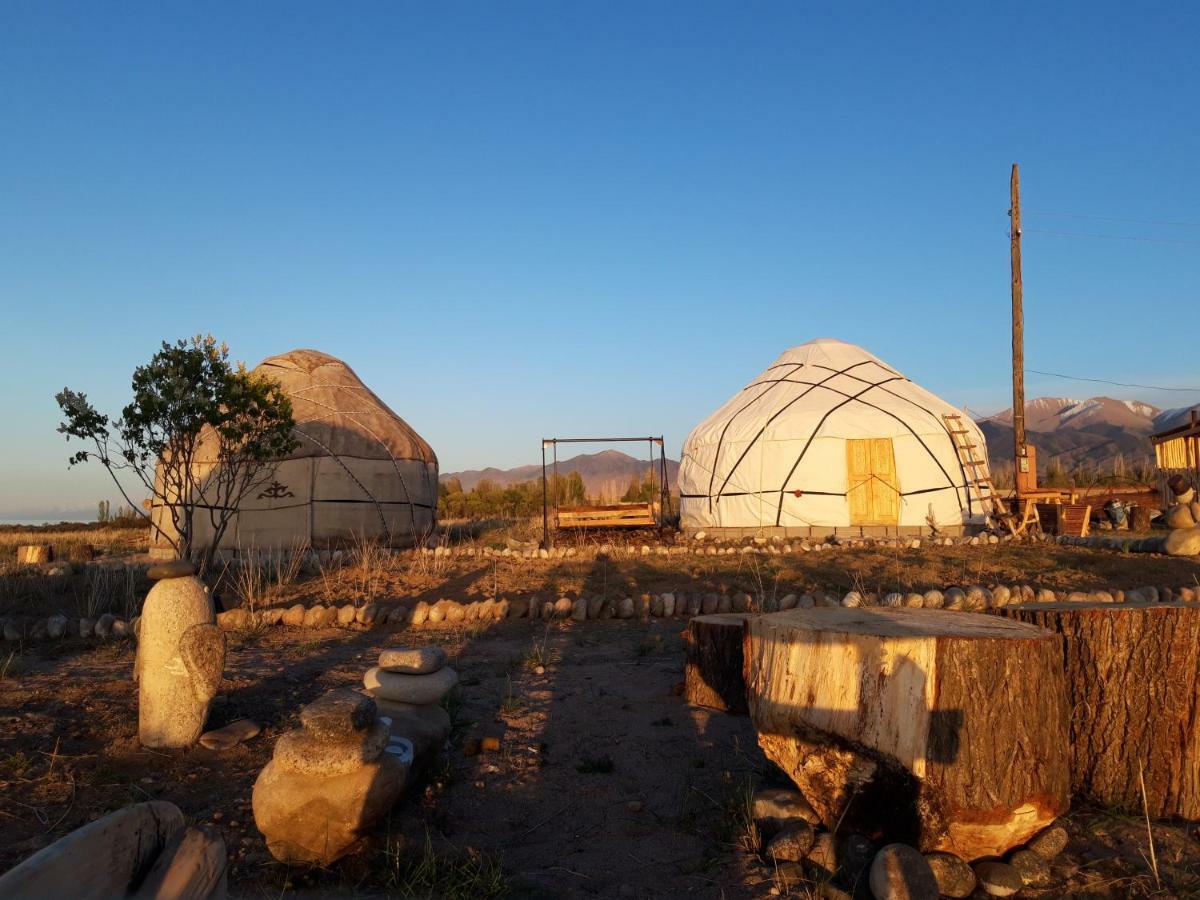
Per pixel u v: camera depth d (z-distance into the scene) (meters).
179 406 9.46
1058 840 3.32
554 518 16.17
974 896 3.06
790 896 3.12
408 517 15.55
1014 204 18.89
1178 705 3.64
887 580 9.81
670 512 21.55
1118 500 17.00
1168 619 3.68
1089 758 3.75
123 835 1.71
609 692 5.77
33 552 13.41
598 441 16.33
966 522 16.48
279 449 10.77
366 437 15.08
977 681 3.15
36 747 4.52
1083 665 3.76
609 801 4.04
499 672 6.29
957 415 17.59
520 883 3.26
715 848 3.53
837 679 3.36
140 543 18.27
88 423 9.12
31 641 7.64
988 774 3.12
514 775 4.33
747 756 4.52
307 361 15.98
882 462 16.52
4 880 1.43
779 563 11.27
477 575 10.75
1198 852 3.33
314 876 3.31
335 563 11.73
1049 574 10.02
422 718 4.37
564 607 8.41
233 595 9.41
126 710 5.25
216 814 3.80
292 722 5.02
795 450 16.62
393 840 3.51
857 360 18.73
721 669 5.34
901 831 3.23
